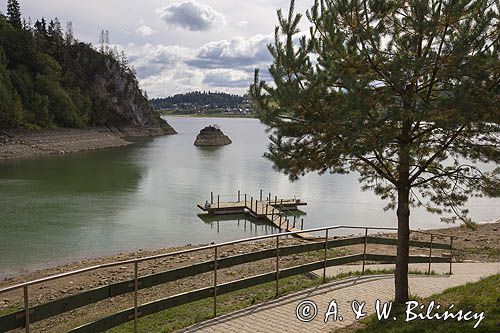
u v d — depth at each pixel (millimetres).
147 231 28734
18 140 81438
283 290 10945
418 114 7336
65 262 21844
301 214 35188
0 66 91188
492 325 6879
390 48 7949
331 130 7996
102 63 132875
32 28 122688
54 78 110250
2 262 21781
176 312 10461
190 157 75125
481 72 7148
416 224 32531
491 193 8094
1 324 6078
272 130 8727
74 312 12148
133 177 51594
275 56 8414
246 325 8328
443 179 8656
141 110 138500
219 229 30031
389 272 12836
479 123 7500
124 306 12539
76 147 87375
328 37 8141
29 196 38875
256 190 44625
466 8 7348
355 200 40531
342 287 10898
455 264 16297
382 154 8422
